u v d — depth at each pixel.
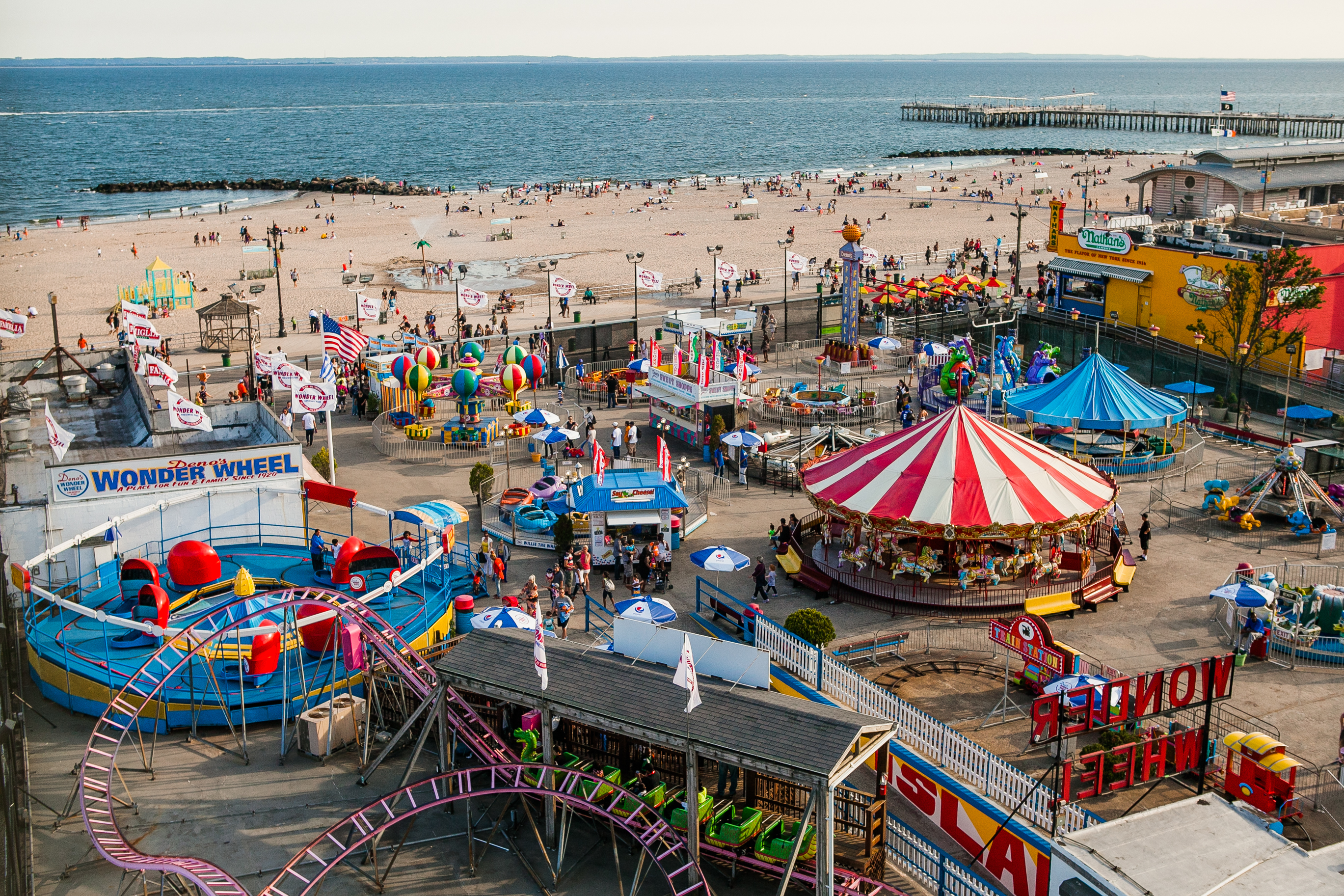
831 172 189.50
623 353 67.19
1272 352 55.03
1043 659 27.92
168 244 118.62
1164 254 62.62
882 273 94.50
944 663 30.97
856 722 20.50
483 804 24.41
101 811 22.33
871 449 38.16
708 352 59.25
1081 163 194.88
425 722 25.78
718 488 46.75
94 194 170.62
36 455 43.62
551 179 189.62
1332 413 49.09
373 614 26.47
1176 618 33.66
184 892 21.08
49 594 29.78
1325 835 23.03
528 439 52.34
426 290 92.44
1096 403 45.91
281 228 130.12
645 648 24.17
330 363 46.66
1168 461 47.09
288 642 30.42
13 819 19.75
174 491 37.03
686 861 21.38
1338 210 74.12
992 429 36.78
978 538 34.06
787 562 37.59
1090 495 35.75
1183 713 27.55
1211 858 18.97
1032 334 69.69
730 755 20.45
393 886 21.70
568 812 22.22
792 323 72.25
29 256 109.69
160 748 26.80
